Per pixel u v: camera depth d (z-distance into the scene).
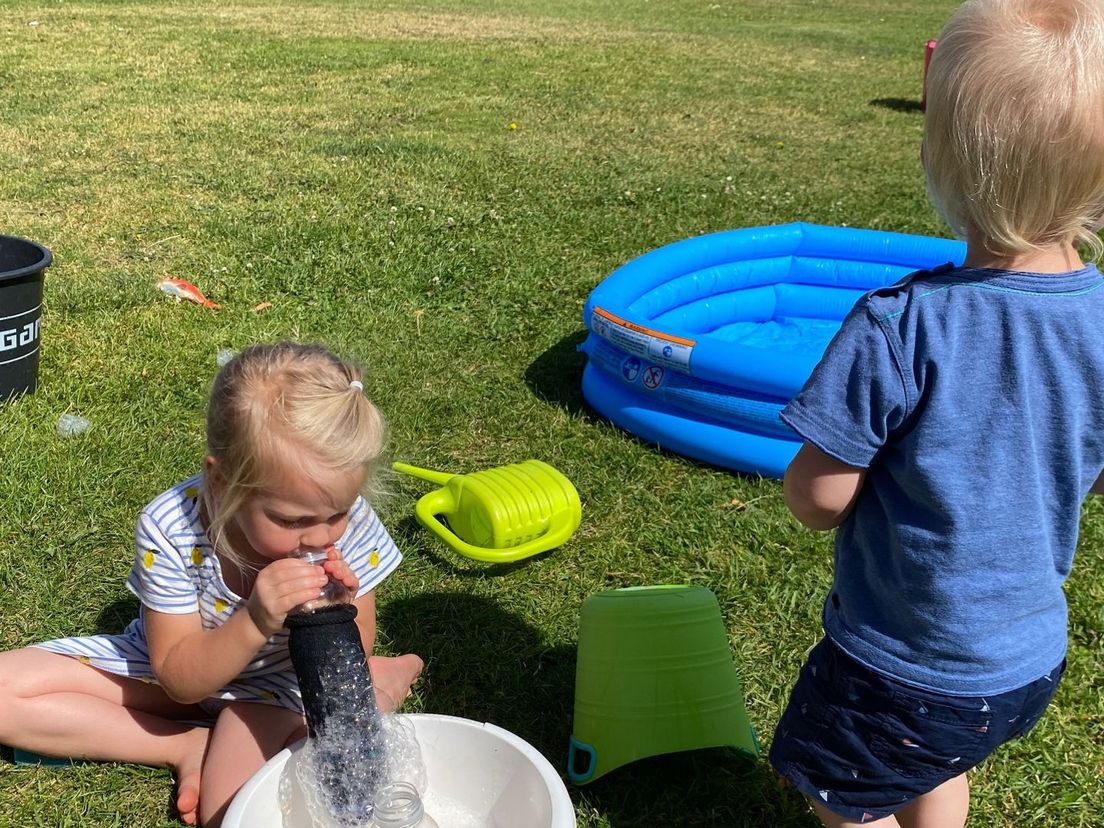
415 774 1.92
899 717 1.63
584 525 3.22
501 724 2.38
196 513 2.04
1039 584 1.58
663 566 3.02
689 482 3.51
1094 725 2.47
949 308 1.49
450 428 3.78
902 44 15.99
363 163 7.23
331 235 5.61
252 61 11.13
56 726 2.09
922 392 1.49
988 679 1.58
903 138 9.68
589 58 12.86
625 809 2.17
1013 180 1.42
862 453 1.54
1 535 2.89
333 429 1.79
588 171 7.51
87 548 2.88
